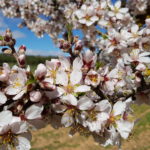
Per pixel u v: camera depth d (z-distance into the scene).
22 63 0.16
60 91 0.15
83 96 0.16
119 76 0.22
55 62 0.18
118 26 0.33
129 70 0.23
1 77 0.15
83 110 0.16
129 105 0.18
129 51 0.24
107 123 0.17
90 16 0.32
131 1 0.54
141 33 0.24
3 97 0.15
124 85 0.22
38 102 0.15
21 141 0.15
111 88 0.18
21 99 0.15
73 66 0.17
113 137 0.17
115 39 0.24
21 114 0.15
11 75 0.15
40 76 0.14
